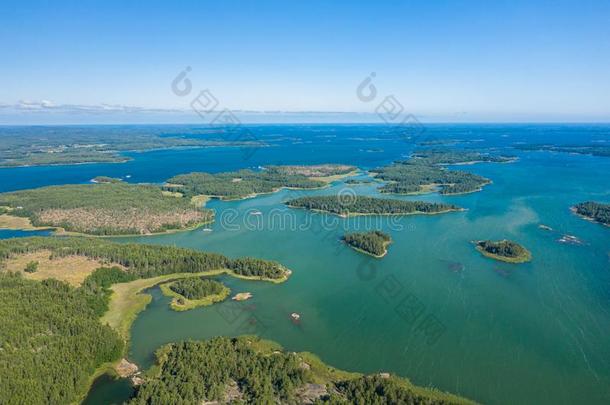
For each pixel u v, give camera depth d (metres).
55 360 107.75
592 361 116.62
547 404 100.50
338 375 109.19
